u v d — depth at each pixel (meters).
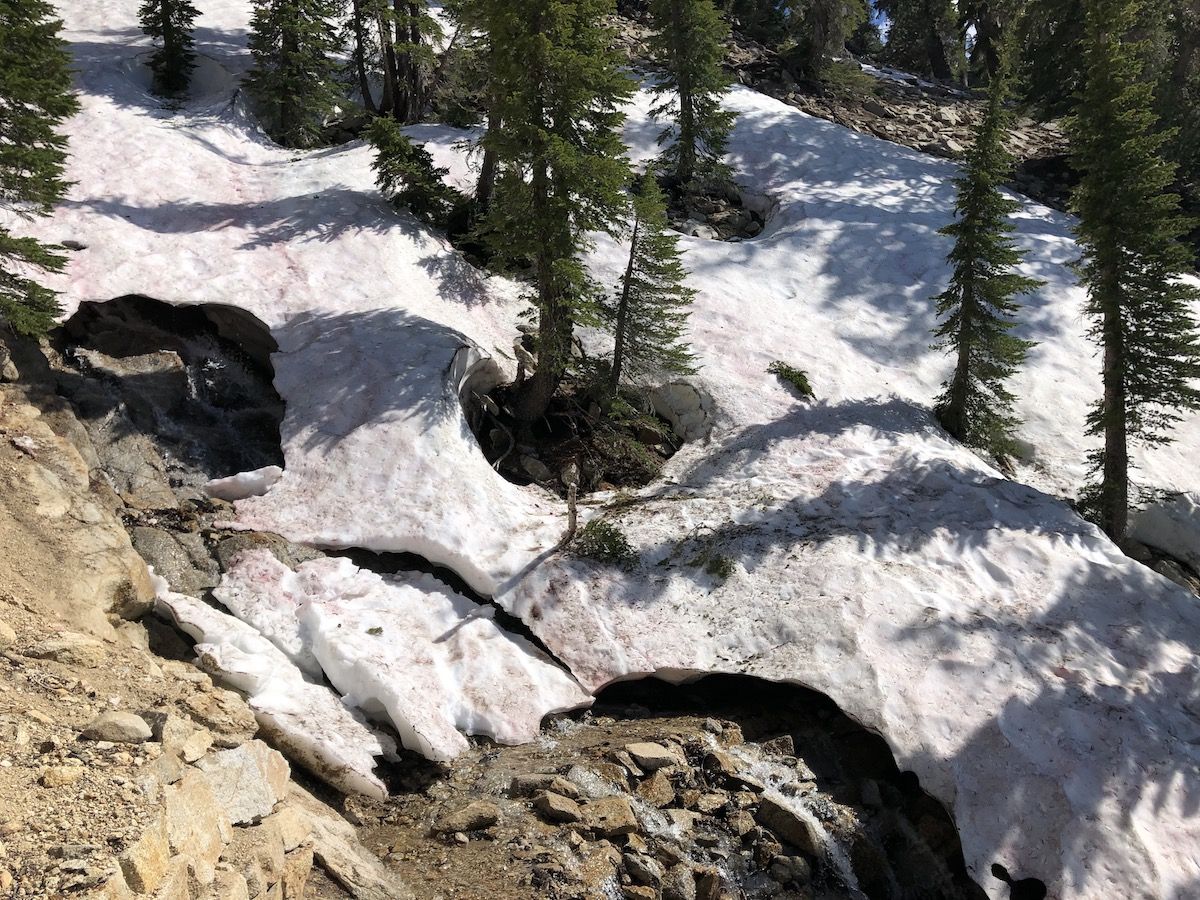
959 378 18.92
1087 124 16.77
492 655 11.90
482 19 18.12
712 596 13.21
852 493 15.56
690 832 9.48
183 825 5.78
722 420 18.25
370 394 15.68
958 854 10.03
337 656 10.95
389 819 9.17
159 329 17.06
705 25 27.45
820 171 30.53
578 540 13.99
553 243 15.80
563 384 18.69
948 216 28.22
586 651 12.27
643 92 33.62
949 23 47.94
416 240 20.91
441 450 14.88
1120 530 16.97
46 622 8.59
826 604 12.67
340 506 13.81
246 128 25.78
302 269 18.83
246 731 8.67
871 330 22.61
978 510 15.11
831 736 11.45
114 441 14.02
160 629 10.73
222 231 19.55
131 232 18.62
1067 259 27.03
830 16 39.16
